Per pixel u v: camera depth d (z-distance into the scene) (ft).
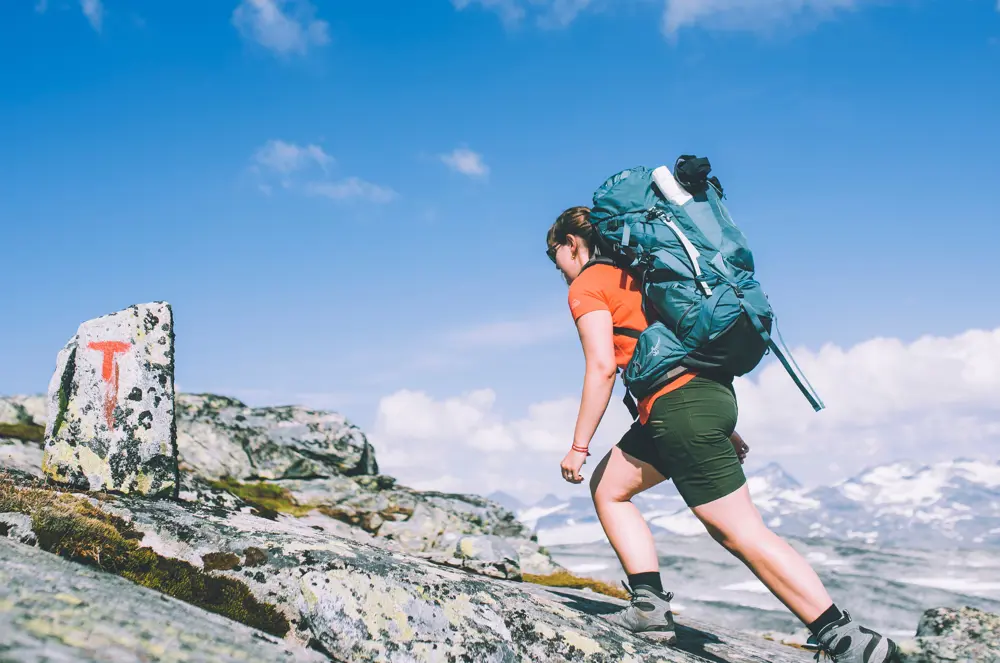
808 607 13.65
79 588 10.52
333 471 47.70
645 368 14.11
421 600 14.02
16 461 32.04
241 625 12.95
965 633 19.38
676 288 13.93
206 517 17.28
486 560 29.86
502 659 13.66
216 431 46.03
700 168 14.25
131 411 19.69
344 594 13.57
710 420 13.96
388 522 42.24
